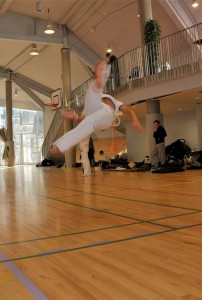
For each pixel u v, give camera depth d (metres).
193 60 9.84
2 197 5.55
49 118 23.20
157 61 9.79
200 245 2.26
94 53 15.49
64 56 15.03
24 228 3.06
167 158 10.77
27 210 4.11
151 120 10.13
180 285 1.61
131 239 2.49
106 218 3.36
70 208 4.11
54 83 20.00
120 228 2.87
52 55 17.25
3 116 23.58
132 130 14.85
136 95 10.18
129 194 5.13
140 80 10.02
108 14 13.15
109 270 1.86
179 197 4.52
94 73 2.86
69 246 2.39
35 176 10.70
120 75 11.30
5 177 10.82
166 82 9.32
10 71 20.97
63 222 3.26
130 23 13.08
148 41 10.06
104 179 8.15
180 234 2.56
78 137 2.68
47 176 10.42
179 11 11.31
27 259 2.12
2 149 24.16
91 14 13.47
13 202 4.88
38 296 1.56
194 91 9.13
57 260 2.08
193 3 10.70
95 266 1.94
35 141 23.97
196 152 11.15
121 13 12.88
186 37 11.23
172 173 8.89
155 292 1.55
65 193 5.71
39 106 23.02
